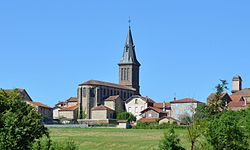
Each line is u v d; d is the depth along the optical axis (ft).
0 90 173.06
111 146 350.64
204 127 238.48
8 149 153.38
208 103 448.65
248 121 236.43
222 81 460.55
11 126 155.63
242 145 223.71
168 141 234.58
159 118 643.04
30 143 164.14
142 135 432.25
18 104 170.71
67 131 477.36
